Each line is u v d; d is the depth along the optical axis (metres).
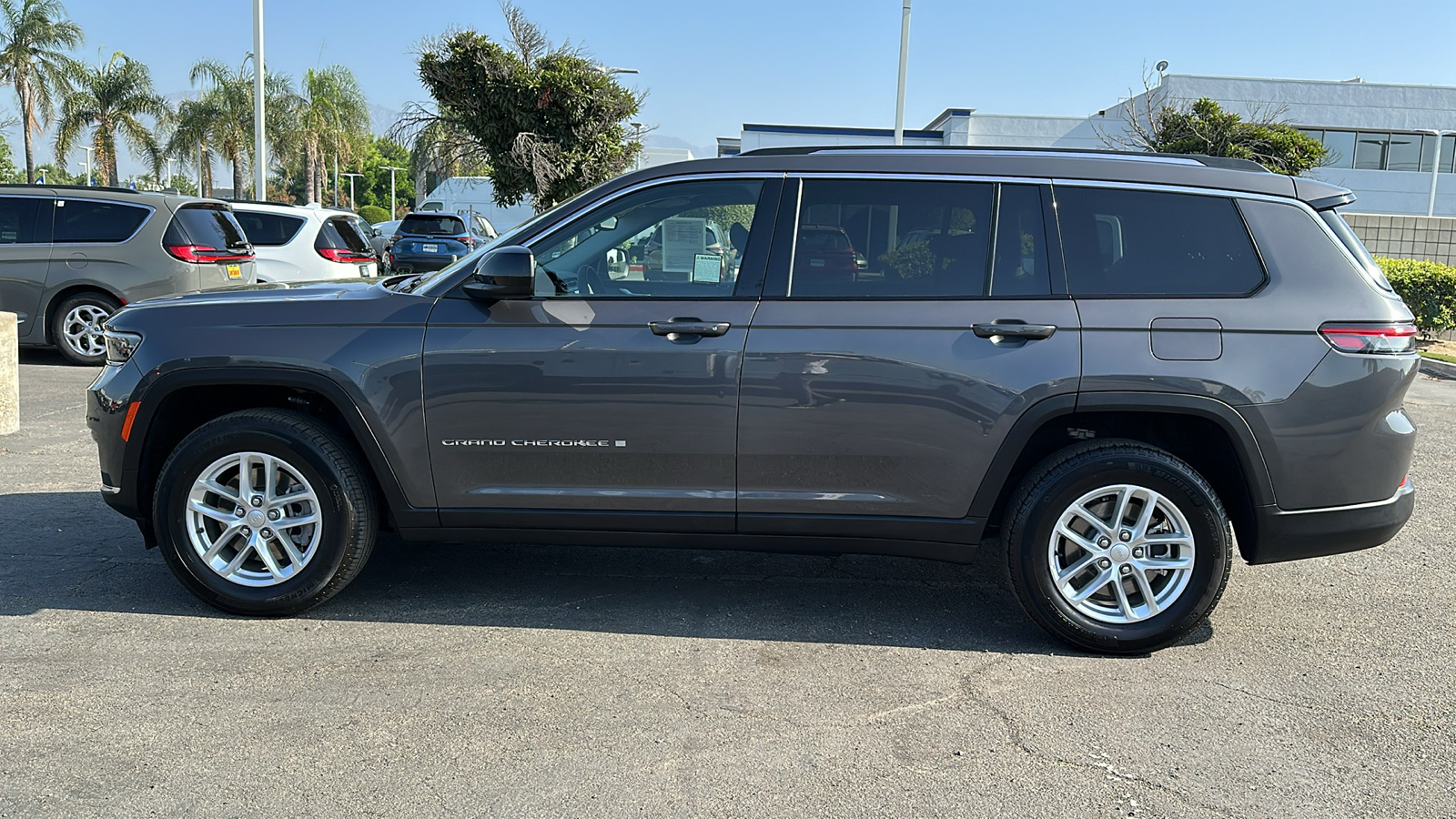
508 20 16.70
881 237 3.86
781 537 3.96
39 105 34.22
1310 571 4.94
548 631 4.04
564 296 3.91
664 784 2.93
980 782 2.98
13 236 10.55
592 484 3.95
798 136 36.75
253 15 19.05
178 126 37.78
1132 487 3.77
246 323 3.97
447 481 3.97
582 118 17.06
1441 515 5.95
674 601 4.41
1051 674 3.73
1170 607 3.83
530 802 2.83
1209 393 3.67
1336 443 3.71
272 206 12.77
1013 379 3.72
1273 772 3.07
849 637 4.05
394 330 3.91
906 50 17.94
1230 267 3.76
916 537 3.91
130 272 10.57
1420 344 15.10
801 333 3.79
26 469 6.38
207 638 3.89
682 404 3.82
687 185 3.95
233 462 3.98
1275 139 20.88
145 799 2.81
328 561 3.99
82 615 4.07
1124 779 3.01
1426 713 3.47
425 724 3.25
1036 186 3.85
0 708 3.30
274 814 2.75
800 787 2.93
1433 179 34.47
